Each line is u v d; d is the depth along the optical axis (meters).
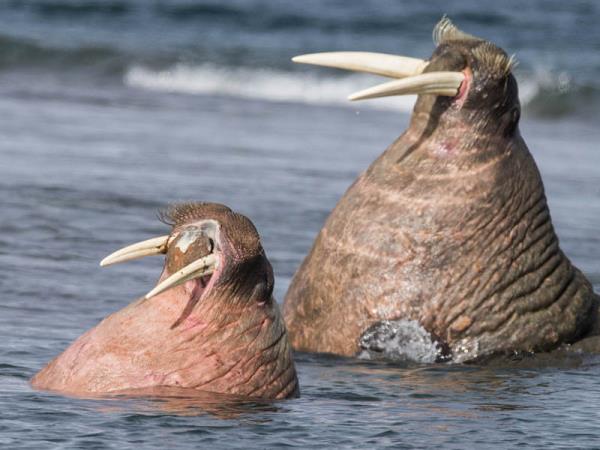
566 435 19.31
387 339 25.52
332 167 53.00
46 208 39.59
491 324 25.56
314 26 110.31
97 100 74.00
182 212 19.20
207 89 86.62
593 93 84.19
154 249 19.19
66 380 19.66
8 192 41.72
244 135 62.47
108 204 41.06
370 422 19.56
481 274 25.53
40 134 56.50
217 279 18.86
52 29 102.75
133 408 18.81
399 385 22.81
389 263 25.56
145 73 88.00
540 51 104.06
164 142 57.47
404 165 26.00
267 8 114.94
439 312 25.44
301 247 36.44
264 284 19.31
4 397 19.31
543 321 25.92
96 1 112.44
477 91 25.38
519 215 25.86
